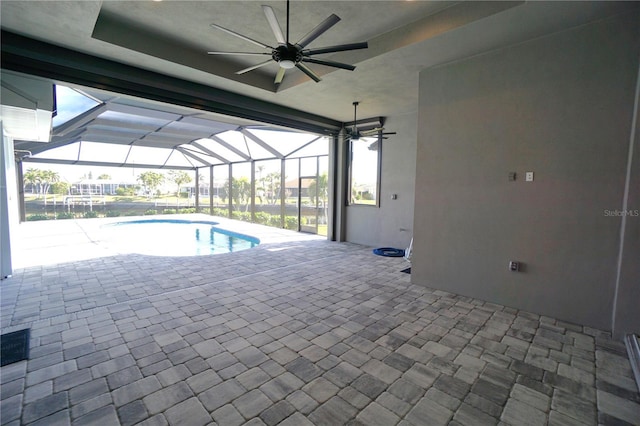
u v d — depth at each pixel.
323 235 9.24
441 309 3.61
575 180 3.18
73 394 2.07
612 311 3.03
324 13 3.21
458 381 2.27
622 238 2.89
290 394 2.11
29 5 2.71
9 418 1.85
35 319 3.22
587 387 2.21
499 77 3.59
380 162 7.23
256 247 7.38
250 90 5.02
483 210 3.83
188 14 3.25
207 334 2.94
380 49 3.70
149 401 2.02
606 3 2.70
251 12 3.21
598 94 3.01
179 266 5.45
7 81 3.92
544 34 3.23
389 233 7.15
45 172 13.00
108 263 5.58
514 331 3.06
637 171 2.79
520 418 1.91
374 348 2.72
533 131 3.40
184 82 4.54
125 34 3.51
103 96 5.68
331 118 7.24
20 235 8.52
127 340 2.81
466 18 3.02
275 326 3.13
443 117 4.09
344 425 1.84
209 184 15.23
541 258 3.43
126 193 15.25
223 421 1.85
